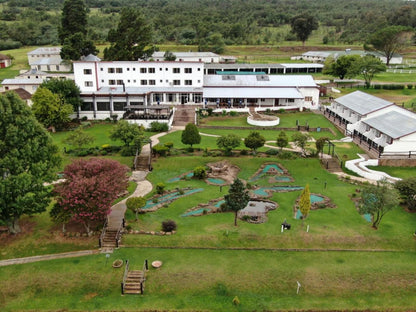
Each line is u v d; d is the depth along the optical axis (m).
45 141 40.38
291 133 75.44
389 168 57.34
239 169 57.53
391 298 31.55
